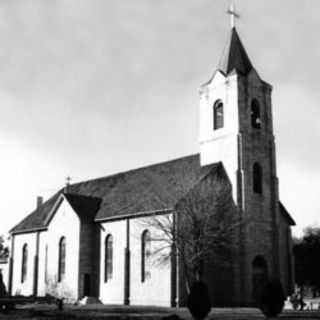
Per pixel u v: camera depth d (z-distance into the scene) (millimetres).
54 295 61781
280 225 57062
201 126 57688
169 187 55438
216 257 51000
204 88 58062
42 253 68562
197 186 50594
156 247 52219
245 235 51500
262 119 56375
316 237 70625
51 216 65188
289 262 56906
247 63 57375
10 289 72312
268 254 53625
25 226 72625
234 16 59250
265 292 30906
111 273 57969
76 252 59875
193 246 47500
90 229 60875
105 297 57812
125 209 57688
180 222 48469
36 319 36156
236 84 54625
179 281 49219
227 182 53438
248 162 53656
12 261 73375
